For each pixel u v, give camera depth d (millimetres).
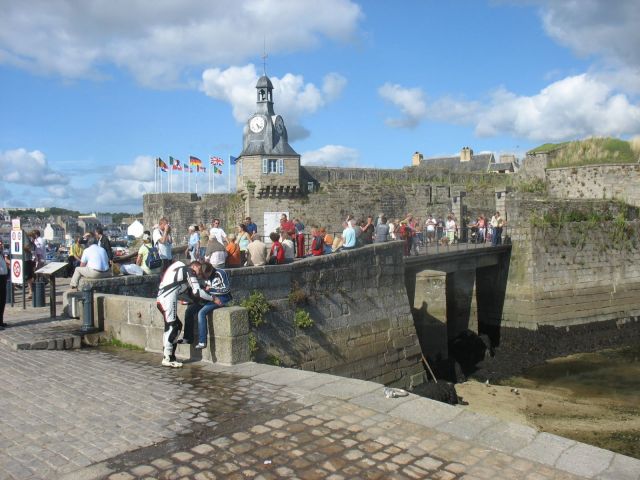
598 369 23844
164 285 8984
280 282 14508
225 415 6555
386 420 6379
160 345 10000
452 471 5230
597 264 30719
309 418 6441
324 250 18125
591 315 30266
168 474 5141
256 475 5141
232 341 8867
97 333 10961
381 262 18375
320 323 15727
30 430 6164
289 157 37250
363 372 16953
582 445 5762
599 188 39625
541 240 29547
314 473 5172
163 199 49500
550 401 18984
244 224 17359
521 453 5578
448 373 21828
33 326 12102
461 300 27297
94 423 6348
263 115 37688
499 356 26609
